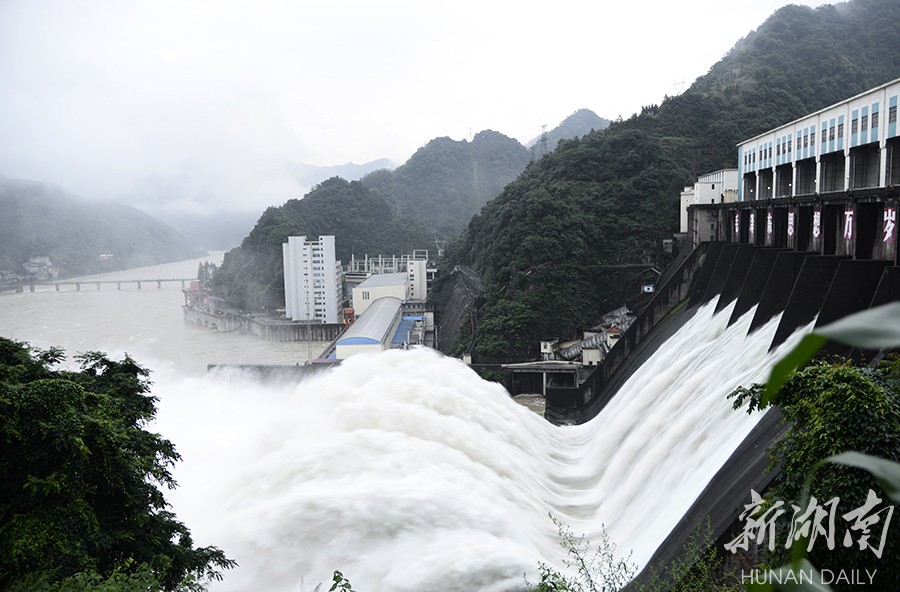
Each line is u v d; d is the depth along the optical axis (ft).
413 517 121.49
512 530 124.16
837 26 583.17
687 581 90.48
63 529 78.28
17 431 80.12
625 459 177.17
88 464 84.89
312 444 149.59
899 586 68.95
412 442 151.74
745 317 195.42
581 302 356.18
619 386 261.65
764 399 10.12
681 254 320.70
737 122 460.55
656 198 388.57
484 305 378.94
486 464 161.17
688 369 197.16
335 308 588.50
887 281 143.64
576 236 369.91
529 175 519.19
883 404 74.02
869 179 189.37
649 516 143.95
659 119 480.64
